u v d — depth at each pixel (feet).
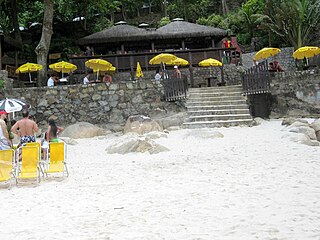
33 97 62.03
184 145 42.55
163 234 15.23
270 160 31.24
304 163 29.14
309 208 17.61
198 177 26.32
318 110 64.13
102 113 62.44
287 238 13.99
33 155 27.50
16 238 15.58
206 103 61.11
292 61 103.50
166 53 81.92
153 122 54.90
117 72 81.61
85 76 78.07
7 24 112.06
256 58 81.51
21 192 24.59
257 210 17.81
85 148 45.03
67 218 18.33
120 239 14.83
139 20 162.91
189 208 18.89
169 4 160.76
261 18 108.37
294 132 44.01
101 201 21.36
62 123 61.93
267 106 64.59
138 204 20.22
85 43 88.53
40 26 110.63
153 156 36.88
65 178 28.48
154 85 63.26
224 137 46.50
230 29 130.82
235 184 23.56
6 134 30.45
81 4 107.65
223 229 15.47
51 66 73.61
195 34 89.81
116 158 37.06
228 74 85.97
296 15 100.12
